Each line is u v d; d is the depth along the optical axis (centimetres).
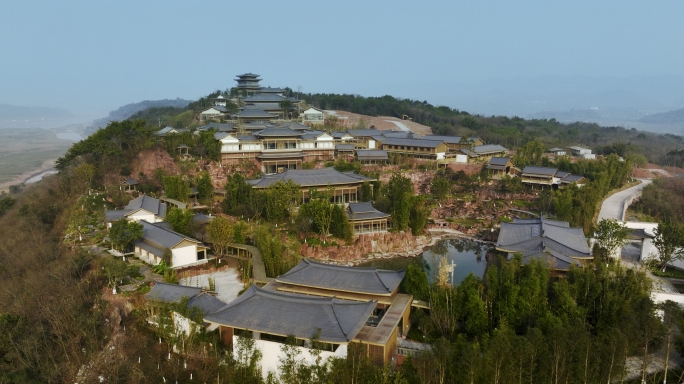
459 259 6950
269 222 6956
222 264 5612
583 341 3241
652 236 5884
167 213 6388
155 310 4103
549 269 4578
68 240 6134
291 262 5469
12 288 4956
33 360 3959
